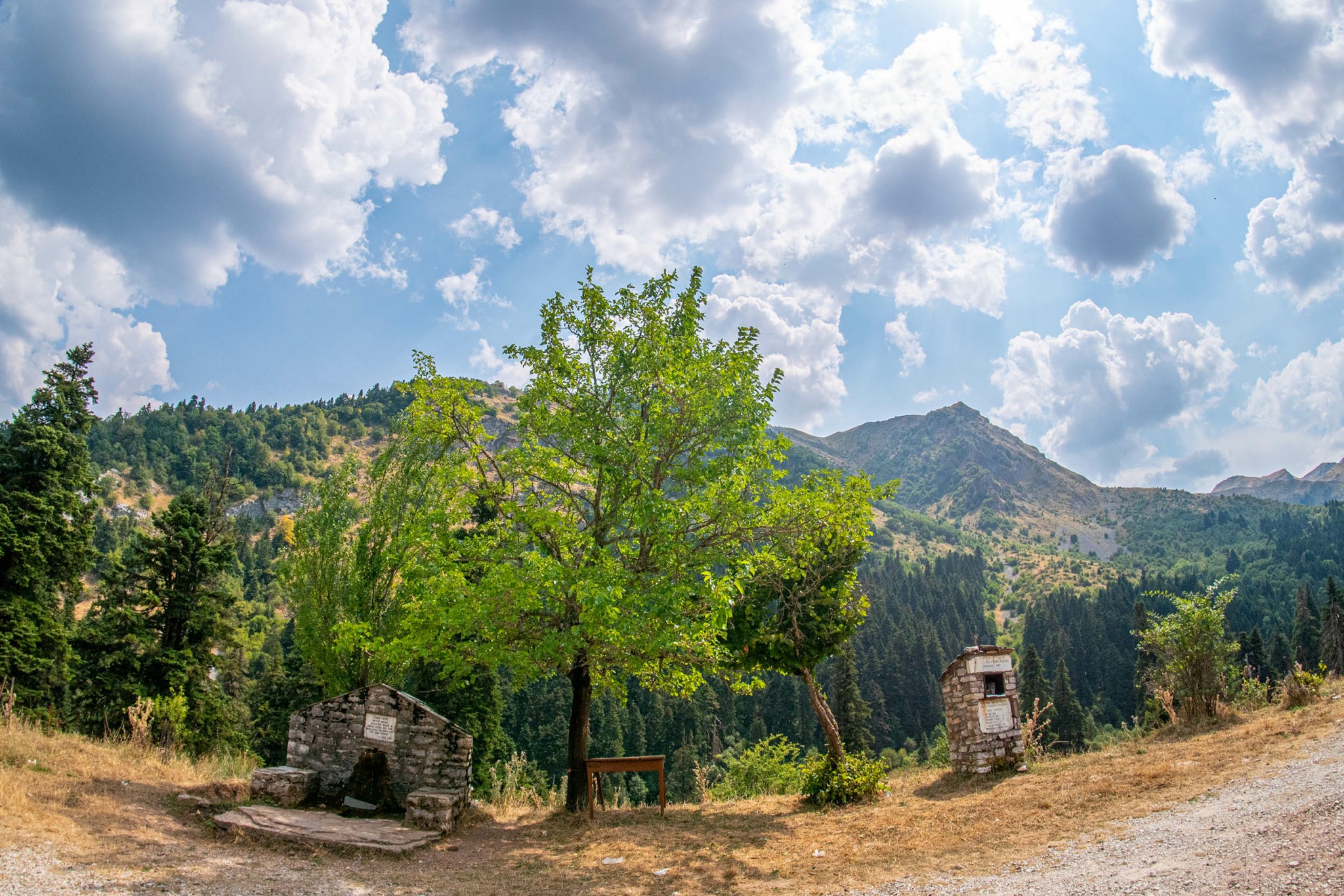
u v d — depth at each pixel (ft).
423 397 50.60
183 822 36.06
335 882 29.84
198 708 93.35
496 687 98.37
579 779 47.75
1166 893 21.27
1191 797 32.27
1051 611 480.64
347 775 43.52
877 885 28.27
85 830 31.22
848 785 47.21
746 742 256.73
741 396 49.21
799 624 48.67
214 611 98.48
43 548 85.81
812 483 49.88
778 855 35.40
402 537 54.44
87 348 96.53
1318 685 48.24
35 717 72.08
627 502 47.73
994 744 48.16
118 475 644.69
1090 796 36.24
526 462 49.11
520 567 45.37
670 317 51.31
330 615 62.13
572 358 50.24
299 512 67.10
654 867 34.55
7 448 88.53
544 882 32.27
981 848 31.30
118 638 90.38
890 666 341.21
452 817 40.29
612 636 40.40
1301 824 24.58
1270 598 560.61
